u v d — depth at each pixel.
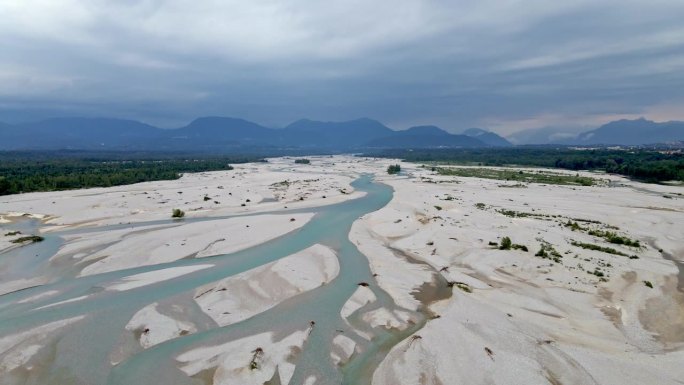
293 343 33.97
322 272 49.91
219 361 31.36
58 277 49.22
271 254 58.22
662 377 28.80
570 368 29.81
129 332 35.47
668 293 42.94
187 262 54.72
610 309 39.34
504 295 42.66
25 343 33.66
